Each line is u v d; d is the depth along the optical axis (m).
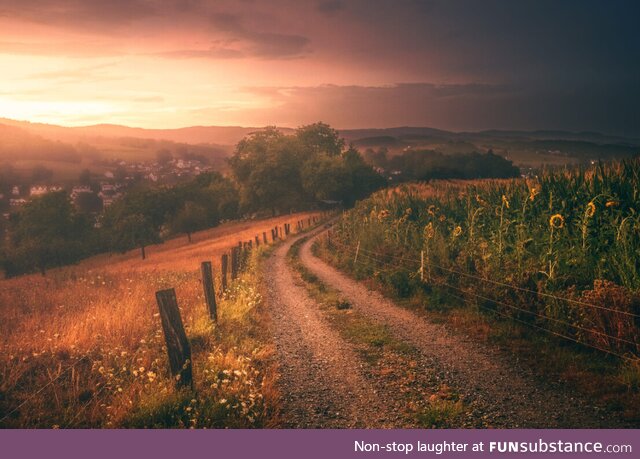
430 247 14.56
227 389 6.16
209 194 98.75
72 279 19.88
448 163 186.50
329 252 26.67
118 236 73.00
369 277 17.11
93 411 5.65
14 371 6.67
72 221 74.62
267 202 91.81
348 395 6.71
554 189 11.97
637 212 9.05
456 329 9.73
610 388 6.09
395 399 6.46
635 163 10.82
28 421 5.47
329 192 87.50
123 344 7.98
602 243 8.81
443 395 6.47
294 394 6.79
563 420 5.50
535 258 9.91
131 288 14.43
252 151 98.12
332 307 12.95
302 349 9.13
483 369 7.36
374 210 26.11
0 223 96.44
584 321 7.52
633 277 7.66
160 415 5.50
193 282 15.45
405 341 9.22
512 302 9.54
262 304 13.58
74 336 7.90
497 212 12.69
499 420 5.62
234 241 49.41
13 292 16.33
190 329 9.05
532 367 7.22
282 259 27.55
